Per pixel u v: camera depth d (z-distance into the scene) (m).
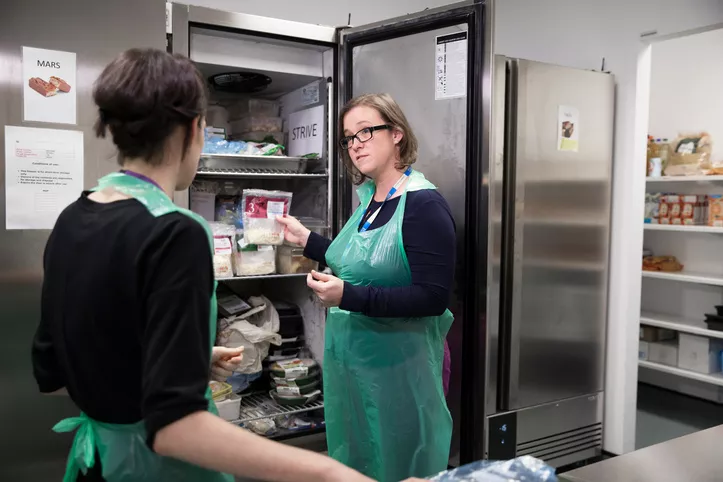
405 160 1.70
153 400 0.66
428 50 2.01
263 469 0.69
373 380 1.63
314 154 2.28
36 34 1.59
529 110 2.34
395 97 2.11
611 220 2.71
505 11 3.18
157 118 0.77
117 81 0.76
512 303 2.35
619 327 2.68
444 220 1.58
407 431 1.64
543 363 2.48
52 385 0.92
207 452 0.67
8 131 1.57
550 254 2.46
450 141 1.98
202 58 2.05
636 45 2.58
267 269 2.16
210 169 2.14
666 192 3.80
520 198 2.34
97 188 0.86
